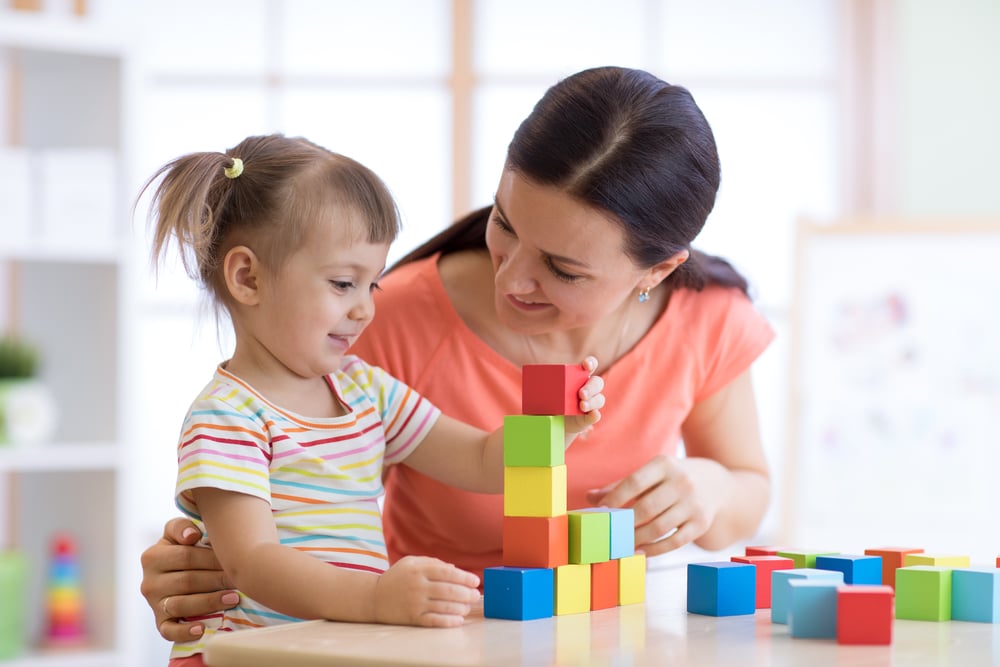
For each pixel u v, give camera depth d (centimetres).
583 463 138
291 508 111
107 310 233
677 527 127
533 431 100
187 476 104
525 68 310
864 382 281
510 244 116
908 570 100
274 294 114
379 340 139
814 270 284
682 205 114
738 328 146
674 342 142
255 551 100
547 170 107
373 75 310
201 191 115
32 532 244
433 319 139
